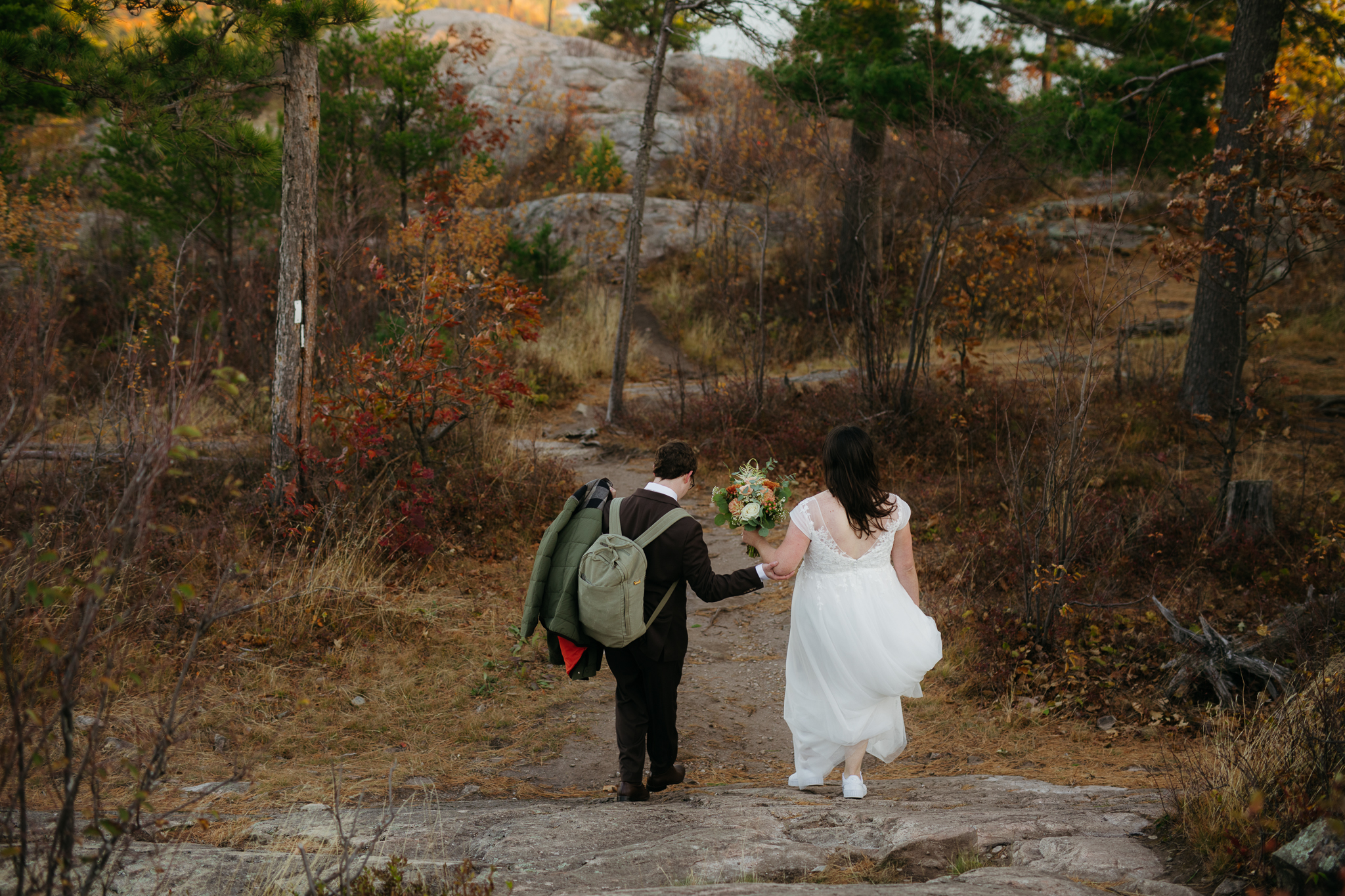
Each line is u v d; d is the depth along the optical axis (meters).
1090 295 6.52
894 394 10.05
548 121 23.16
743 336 12.61
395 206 14.61
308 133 7.02
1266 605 6.13
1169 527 7.08
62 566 4.56
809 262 15.43
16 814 3.06
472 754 4.84
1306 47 11.70
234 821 3.47
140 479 2.53
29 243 11.11
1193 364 9.89
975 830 3.08
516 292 7.81
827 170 14.94
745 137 16.77
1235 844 2.71
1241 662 5.05
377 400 7.23
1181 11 11.67
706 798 4.04
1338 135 7.68
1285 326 13.27
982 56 12.24
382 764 4.61
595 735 5.10
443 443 8.50
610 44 29.50
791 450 9.90
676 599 4.05
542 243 15.95
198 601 5.56
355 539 6.89
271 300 11.59
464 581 7.01
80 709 4.52
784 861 2.91
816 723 3.93
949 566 7.11
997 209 15.80
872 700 3.84
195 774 4.21
